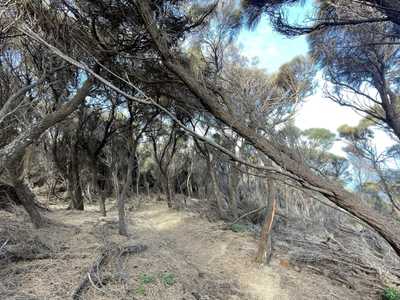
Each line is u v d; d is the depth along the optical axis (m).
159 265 5.29
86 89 4.78
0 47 4.65
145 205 13.73
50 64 5.00
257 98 6.14
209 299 4.35
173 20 4.21
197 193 16.45
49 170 13.17
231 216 10.73
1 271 4.08
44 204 11.62
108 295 3.80
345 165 10.68
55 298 3.49
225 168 12.20
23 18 3.93
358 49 5.86
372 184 8.25
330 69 6.77
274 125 5.36
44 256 4.82
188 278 4.96
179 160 16.31
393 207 7.16
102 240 6.18
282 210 9.62
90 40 4.01
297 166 3.52
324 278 6.08
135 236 7.41
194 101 4.55
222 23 5.68
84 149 11.52
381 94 7.15
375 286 5.73
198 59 5.30
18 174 6.45
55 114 4.60
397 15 3.50
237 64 7.13
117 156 12.34
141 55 4.14
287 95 7.73
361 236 7.11
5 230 5.21
